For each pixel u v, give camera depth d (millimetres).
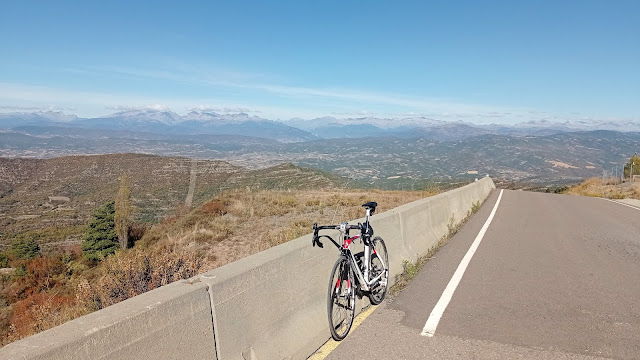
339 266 4676
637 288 6430
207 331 2793
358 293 5344
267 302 3551
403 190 26078
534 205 19672
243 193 21656
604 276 7094
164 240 13438
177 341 2529
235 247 11570
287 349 3666
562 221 14062
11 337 6340
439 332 4723
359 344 4387
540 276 7062
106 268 9234
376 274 5516
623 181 43156
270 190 24141
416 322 5016
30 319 7398
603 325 4965
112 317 2215
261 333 3412
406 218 7848
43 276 13273
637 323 5035
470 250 9078
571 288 6398
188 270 6555
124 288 5988
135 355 2250
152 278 6145
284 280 3861
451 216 11906
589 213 16812
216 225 14102
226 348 2963
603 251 9148
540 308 5520
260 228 13906
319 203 18641
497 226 12602
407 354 4164
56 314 6820
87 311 5855
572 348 4348
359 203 19016
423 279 6863
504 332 4738
